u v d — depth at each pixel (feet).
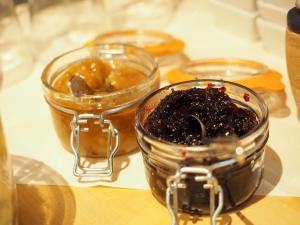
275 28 1.38
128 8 1.92
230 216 0.93
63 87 1.11
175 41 1.50
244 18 1.52
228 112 0.90
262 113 0.91
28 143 1.21
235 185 0.89
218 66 1.33
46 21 1.81
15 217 0.88
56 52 1.65
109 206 0.98
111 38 1.55
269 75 1.23
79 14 1.85
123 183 1.04
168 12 1.85
